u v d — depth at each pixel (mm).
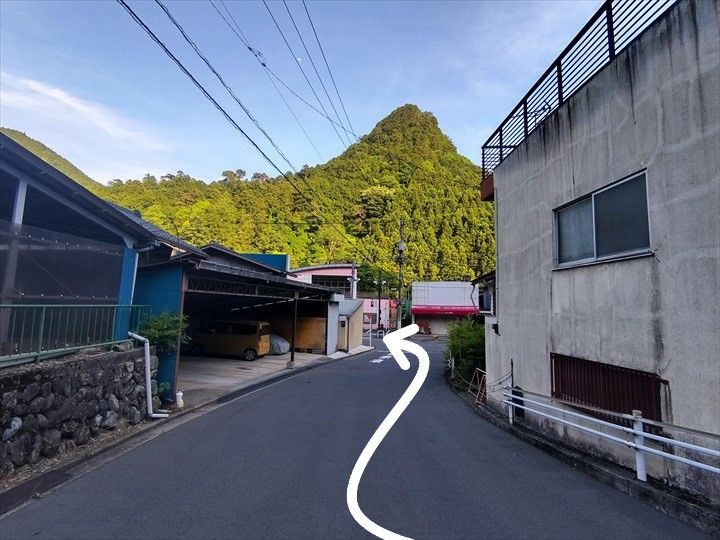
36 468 4352
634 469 4207
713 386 3311
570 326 5418
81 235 7293
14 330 4547
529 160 6738
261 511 3457
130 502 3629
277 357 18344
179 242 8648
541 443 5461
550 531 3133
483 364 11625
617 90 4520
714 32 3359
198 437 5922
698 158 3479
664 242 3830
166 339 7543
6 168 4977
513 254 7422
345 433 6230
